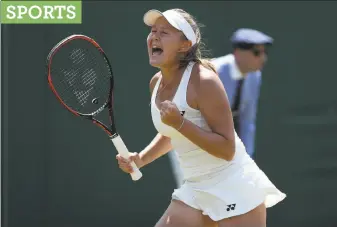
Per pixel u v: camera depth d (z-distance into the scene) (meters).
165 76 13.84
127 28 23.38
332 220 23.61
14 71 23.25
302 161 23.66
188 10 23.39
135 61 23.42
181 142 13.72
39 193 23.41
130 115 23.42
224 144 13.11
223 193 13.62
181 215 14.08
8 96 23.28
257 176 13.89
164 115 12.82
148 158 15.15
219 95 13.05
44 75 23.31
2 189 23.22
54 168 23.45
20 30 23.23
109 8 23.36
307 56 23.53
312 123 23.59
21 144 23.38
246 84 18.33
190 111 13.35
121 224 23.48
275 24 23.48
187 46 13.55
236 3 23.41
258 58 18.08
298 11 23.50
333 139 23.58
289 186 23.67
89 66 16.22
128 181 23.48
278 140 23.53
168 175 23.41
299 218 23.70
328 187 23.70
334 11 23.50
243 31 18.19
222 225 13.76
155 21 13.67
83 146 23.48
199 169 13.76
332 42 23.52
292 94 23.53
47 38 23.23
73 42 23.08
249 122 18.66
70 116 23.44
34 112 23.36
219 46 23.36
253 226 13.69
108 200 23.48
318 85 23.56
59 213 23.45
